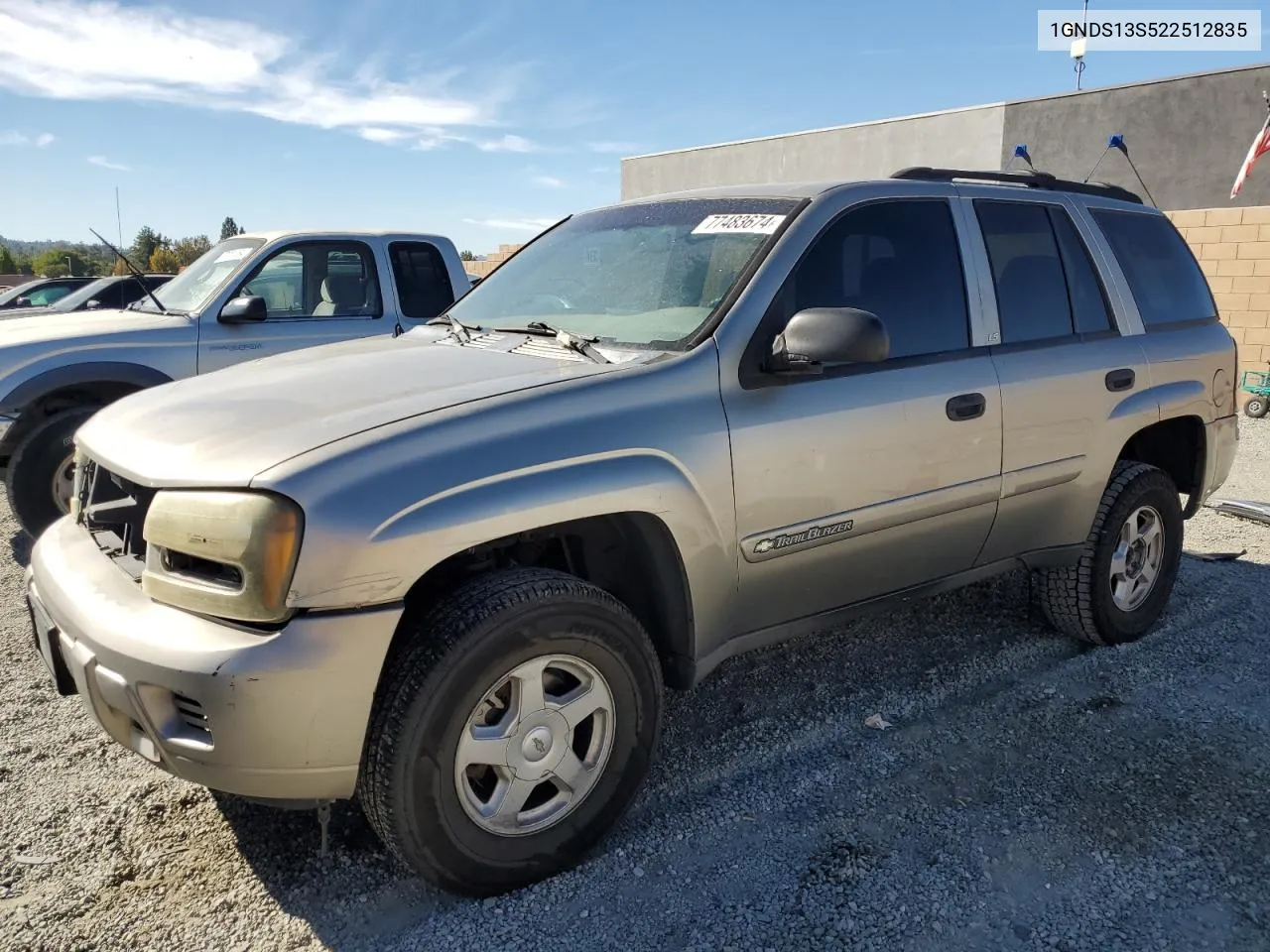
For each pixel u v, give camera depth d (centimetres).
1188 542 592
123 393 607
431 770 237
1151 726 353
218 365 631
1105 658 415
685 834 286
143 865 270
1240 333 1197
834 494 312
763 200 344
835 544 318
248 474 227
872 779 316
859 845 280
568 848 266
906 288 344
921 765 326
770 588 308
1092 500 403
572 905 254
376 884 263
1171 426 458
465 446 244
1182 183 1444
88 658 236
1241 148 1370
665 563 282
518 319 355
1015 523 375
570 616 253
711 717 362
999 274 375
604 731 271
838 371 317
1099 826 289
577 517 255
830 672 401
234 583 225
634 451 267
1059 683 390
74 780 315
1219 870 269
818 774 320
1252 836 285
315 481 224
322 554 221
